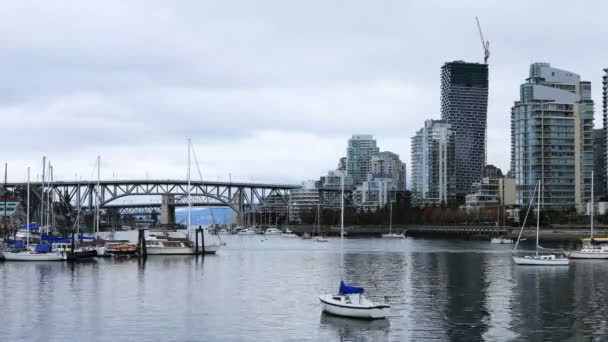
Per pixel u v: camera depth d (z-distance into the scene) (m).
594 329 71.88
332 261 156.38
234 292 98.44
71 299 90.81
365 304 76.94
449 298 92.88
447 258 167.75
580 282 112.06
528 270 133.25
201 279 114.69
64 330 70.94
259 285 106.88
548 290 101.56
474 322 75.38
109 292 97.50
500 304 87.69
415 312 81.44
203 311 81.94
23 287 102.44
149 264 142.00
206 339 67.25
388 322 75.12
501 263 150.38
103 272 124.25
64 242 174.75
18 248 153.88
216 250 173.50
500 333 69.88
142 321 75.69
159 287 103.31
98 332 70.12
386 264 148.12
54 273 121.88
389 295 95.69
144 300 90.25
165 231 182.62
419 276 121.31
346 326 72.94
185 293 97.12
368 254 184.12
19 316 78.25
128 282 109.38
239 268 135.25
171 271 127.56
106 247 161.12
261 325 73.56
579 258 162.62
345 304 77.25
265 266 140.88
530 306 86.12
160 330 71.12
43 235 187.12
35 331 70.38
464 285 107.69
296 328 72.06
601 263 151.12
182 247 168.25
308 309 83.38
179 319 76.88
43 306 85.06
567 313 81.12
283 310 82.62
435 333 69.75
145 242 160.88
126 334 69.25
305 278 117.44
